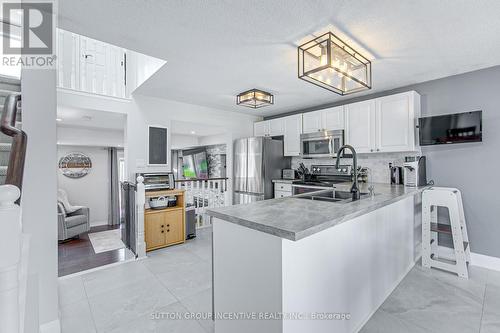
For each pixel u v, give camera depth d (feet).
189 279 8.19
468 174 9.36
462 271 8.19
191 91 11.75
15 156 3.18
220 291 4.96
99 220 20.43
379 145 10.87
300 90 11.50
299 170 15.05
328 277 4.64
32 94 5.56
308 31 6.42
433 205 9.09
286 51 7.57
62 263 10.11
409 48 7.34
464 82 9.39
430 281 7.95
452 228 8.54
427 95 10.32
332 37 6.54
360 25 6.13
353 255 5.40
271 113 16.74
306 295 4.12
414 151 10.45
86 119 13.79
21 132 3.57
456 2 5.24
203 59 8.15
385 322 5.91
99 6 5.44
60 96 10.47
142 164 12.45
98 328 5.76
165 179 12.18
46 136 5.70
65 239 13.61
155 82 10.52
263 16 5.77
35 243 5.49
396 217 7.68
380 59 8.06
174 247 11.39
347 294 5.20
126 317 6.16
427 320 5.98
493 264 8.83
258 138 14.78
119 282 7.98
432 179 10.23
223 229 4.84
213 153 24.53
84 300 6.91
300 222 4.00
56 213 5.77
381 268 6.68
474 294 7.14
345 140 12.15
